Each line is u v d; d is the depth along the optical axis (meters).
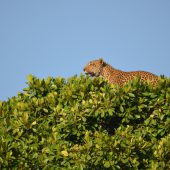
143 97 56.03
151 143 53.84
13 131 53.44
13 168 51.47
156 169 52.34
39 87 58.31
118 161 52.03
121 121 56.41
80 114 54.22
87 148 51.84
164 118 55.78
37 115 56.38
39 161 52.44
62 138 54.12
